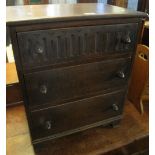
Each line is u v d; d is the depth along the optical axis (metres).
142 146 1.16
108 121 1.14
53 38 0.72
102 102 1.04
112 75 0.96
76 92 0.91
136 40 0.90
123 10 0.88
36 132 0.95
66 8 0.94
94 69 0.89
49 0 1.38
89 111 1.03
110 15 0.76
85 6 1.03
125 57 0.93
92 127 1.11
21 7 0.97
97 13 0.78
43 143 1.00
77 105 0.96
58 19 0.68
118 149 1.08
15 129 1.19
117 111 1.13
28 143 1.09
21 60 0.71
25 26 0.66
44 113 0.90
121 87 1.04
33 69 0.75
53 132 0.99
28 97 0.82
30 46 0.70
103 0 1.53
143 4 1.64
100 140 1.11
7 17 0.69
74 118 1.01
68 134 1.04
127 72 0.99
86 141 1.10
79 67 0.84
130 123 1.24
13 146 1.07
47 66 0.77
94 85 0.94
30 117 0.88
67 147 1.06
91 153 1.03
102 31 0.79
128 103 1.43
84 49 0.80
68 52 0.78
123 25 0.82
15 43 0.68
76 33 0.75
